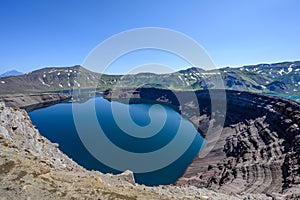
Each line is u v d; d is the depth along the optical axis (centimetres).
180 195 2230
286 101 16388
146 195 1789
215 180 7906
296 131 10750
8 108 3145
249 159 9806
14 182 1510
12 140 2380
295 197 3709
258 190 6003
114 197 1603
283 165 7875
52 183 1623
